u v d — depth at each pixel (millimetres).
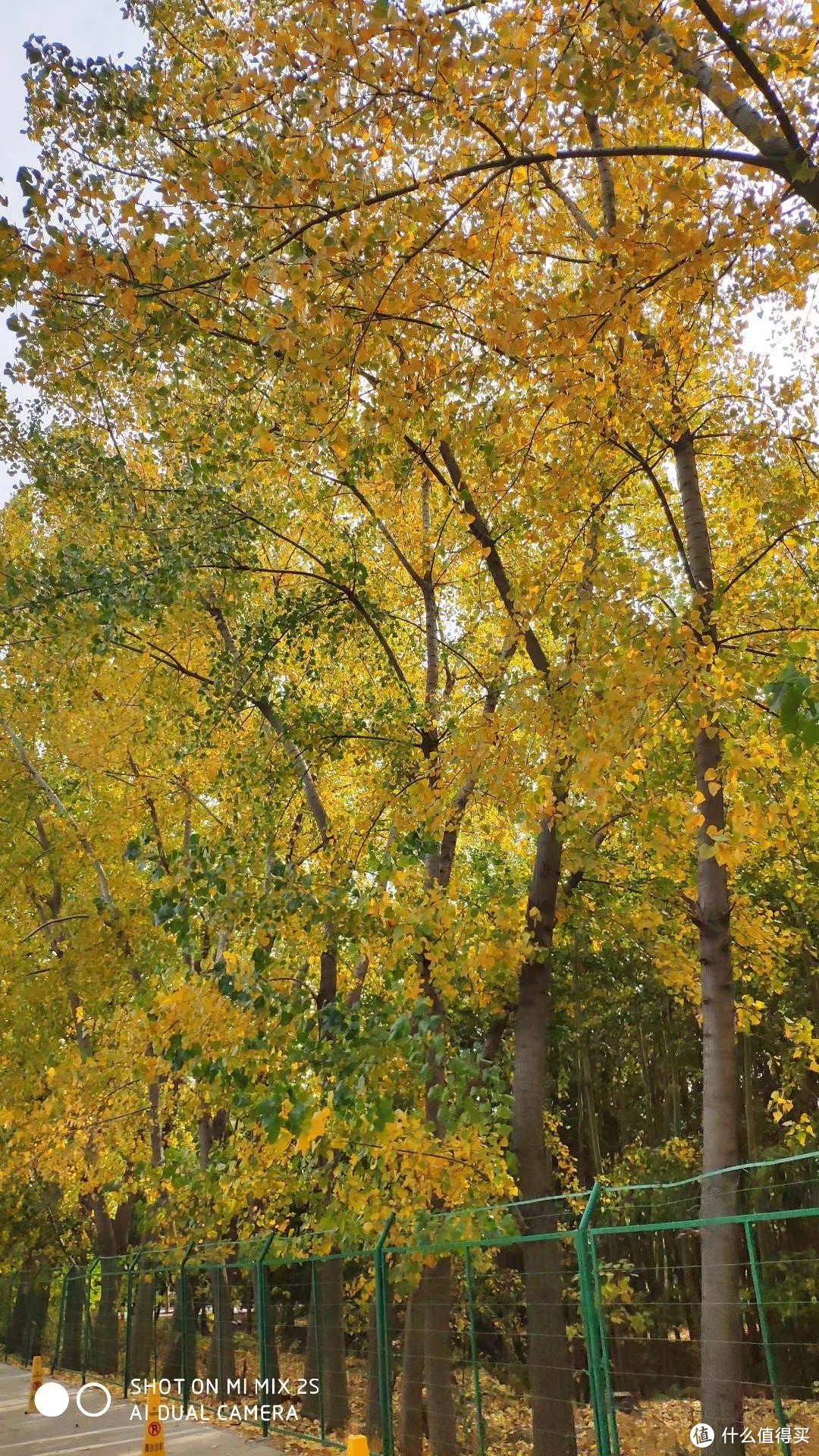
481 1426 7203
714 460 9797
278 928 8172
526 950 8531
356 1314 12594
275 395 9422
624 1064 25359
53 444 12352
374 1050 7801
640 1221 18750
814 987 18156
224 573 11578
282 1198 10820
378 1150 7887
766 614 7008
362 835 9719
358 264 5777
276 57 5473
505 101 5469
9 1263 25469
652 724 5648
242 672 11445
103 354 6828
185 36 7523
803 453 8117
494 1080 8273
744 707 7387
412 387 6590
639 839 10461
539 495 7320
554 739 6648
